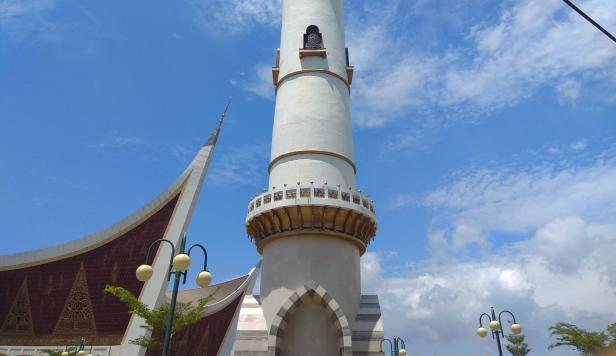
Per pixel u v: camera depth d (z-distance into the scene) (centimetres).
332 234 2825
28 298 4300
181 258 1692
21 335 4181
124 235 4494
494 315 2966
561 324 3759
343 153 3100
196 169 4703
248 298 2895
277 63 3612
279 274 2780
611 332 3600
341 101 3294
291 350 2648
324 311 2723
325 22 3538
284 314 2641
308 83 3266
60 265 4406
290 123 3159
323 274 2730
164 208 4606
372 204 3030
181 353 5028
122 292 2845
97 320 4169
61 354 3628
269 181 3175
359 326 2717
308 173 2969
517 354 6000
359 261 3064
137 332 4012
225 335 6606
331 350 2647
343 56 3509
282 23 3738
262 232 2964
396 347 4319
